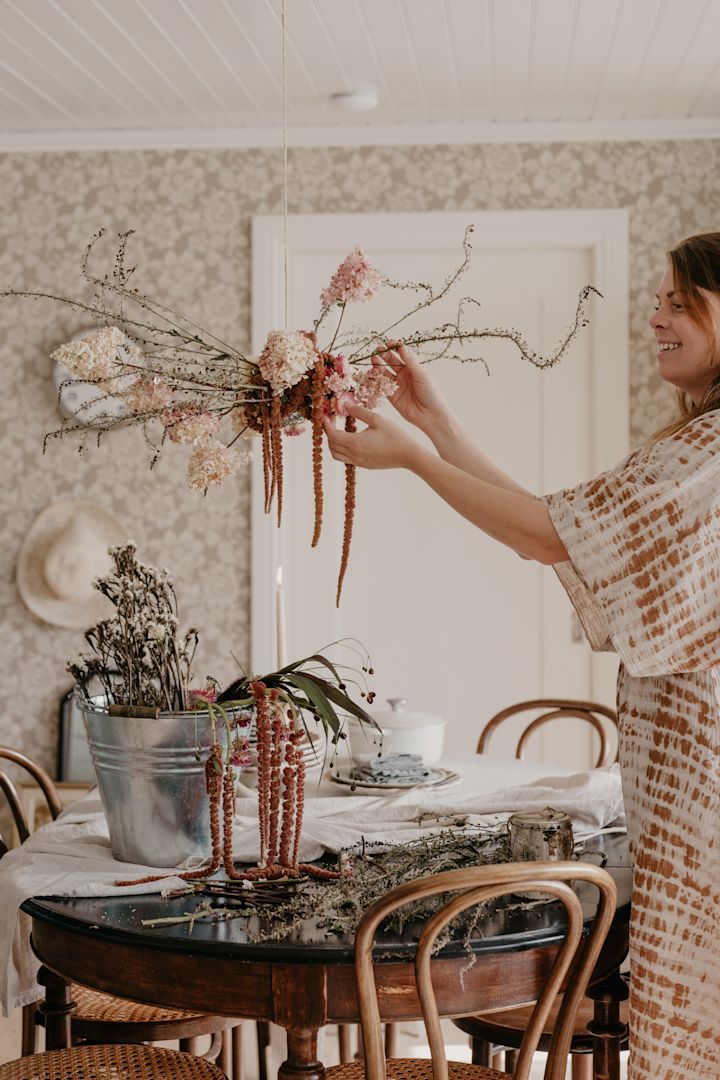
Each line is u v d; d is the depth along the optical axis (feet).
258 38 10.79
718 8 10.12
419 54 11.19
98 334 5.98
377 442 5.87
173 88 12.14
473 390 13.61
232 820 6.48
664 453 5.38
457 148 13.29
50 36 10.77
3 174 13.67
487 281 13.56
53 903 5.77
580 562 5.39
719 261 5.59
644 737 5.54
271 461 6.17
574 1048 6.88
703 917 5.30
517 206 13.24
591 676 13.51
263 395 6.15
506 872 4.88
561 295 13.47
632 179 13.14
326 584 13.76
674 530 5.23
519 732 13.61
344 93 12.21
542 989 5.44
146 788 6.11
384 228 13.33
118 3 10.01
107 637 6.28
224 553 13.58
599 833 6.87
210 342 13.50
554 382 13.50
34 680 13.70
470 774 8.85
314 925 5.44
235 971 5.24
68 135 13.47
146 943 5.30
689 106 12.61
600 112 12.82
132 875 6.06
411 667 13.74
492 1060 8.38
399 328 13.62
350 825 6.88
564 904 5.08
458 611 13.69
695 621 5.25
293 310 13.67
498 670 13.65
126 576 6.25
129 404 6.19
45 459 13.69
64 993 6.66
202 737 6.05
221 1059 8.80
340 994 5.22
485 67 11.50
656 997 5.34
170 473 13.60
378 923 5.02
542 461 13.52
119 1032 7.20
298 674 6.28
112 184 13.58
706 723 5.33
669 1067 5.35
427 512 13.70
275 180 13.44
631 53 11.15
